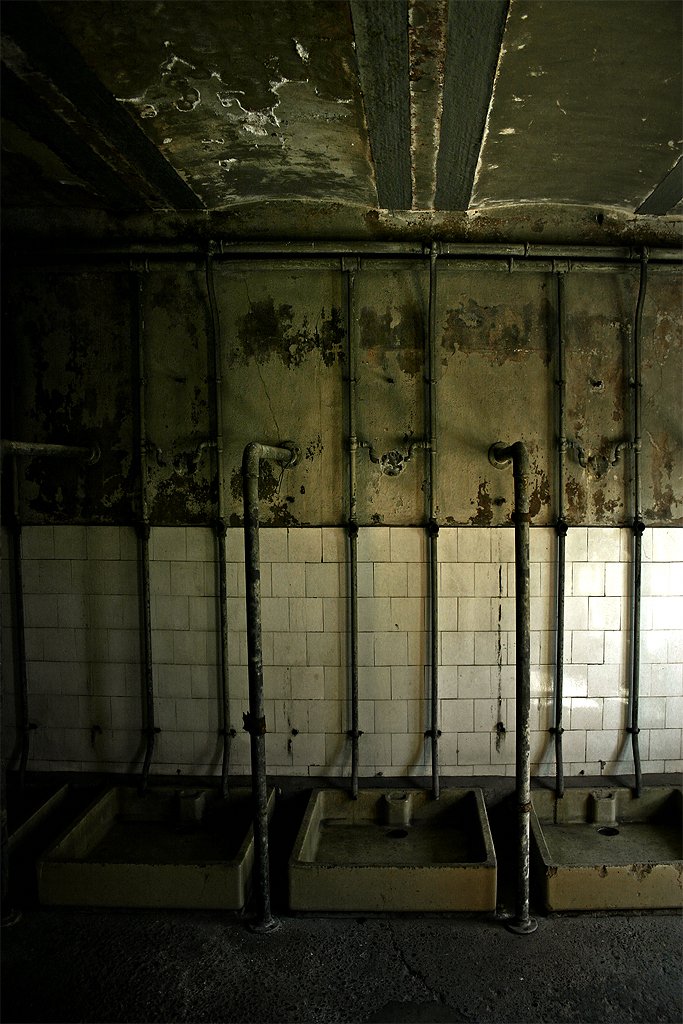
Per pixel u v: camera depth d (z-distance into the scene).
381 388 3.28
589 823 3.21
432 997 2.34
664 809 3.22
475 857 2.88
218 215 3.27
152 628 3.39
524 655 2.64
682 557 3.31
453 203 3.13
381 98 2.20
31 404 3.38
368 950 2.56
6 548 3.42
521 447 2.67
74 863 2.73
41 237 3.31
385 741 3.36
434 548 3.26
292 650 3.36
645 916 2.72
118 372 3.35
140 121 2.38
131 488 3.37
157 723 3.42
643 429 3.29
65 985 2.39
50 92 2.17
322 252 3.19
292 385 3.30
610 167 2.73
